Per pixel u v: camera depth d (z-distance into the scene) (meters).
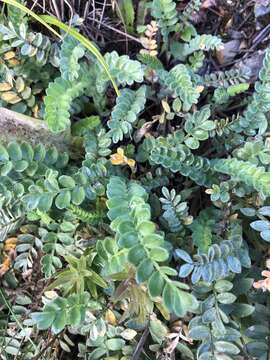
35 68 0.16
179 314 0.11
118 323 0.15
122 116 0.15
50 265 0.15
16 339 0.16
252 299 0.14
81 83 0.16
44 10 0.17
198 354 0.13
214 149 0.17
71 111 0.17
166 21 0.17
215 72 0.17
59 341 0.16
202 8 0.18
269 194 0.14
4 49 0.16
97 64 0.16
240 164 0.14
